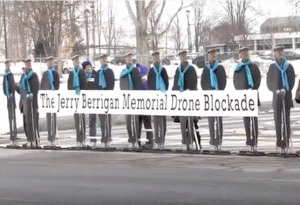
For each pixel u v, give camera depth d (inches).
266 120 564.1
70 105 560.7
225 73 481.7
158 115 521.0
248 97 472.1
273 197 329.1
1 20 1707.7
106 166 455.5
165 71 512.1
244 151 483.8
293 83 463.2
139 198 336.5
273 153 471.8
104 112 542.3
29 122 585.9
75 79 554.3
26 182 394.9
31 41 1696.6
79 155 521.7
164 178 396.2
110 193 351.9
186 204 318.7
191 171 420.5
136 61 530.0
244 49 474.0
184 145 510.9
